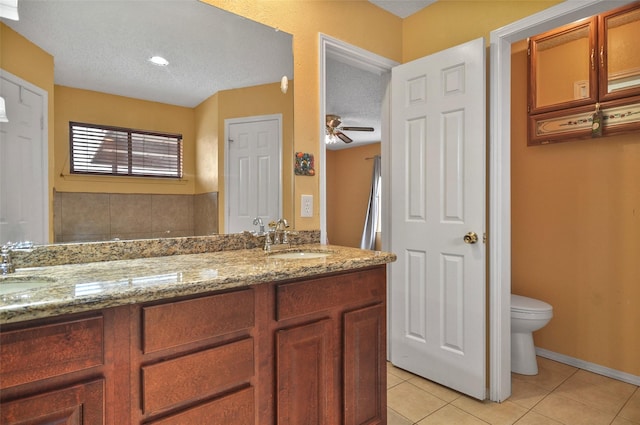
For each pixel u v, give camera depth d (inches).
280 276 45.8
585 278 93.4
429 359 84.7
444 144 80.8
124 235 56.1
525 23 71.7
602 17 86.2
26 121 48.4
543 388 82.7
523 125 104.0
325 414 52.2
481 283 75.0
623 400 77.2
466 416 71.1
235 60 67.1
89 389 33.6
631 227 85.8
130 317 36.1
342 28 81.6
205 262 52.2
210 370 40.9
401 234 89.7
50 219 50.0
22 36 48.3
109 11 55.4
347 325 54.5
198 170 63.6
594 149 91.4
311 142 76.6
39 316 30.4
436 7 87.7
